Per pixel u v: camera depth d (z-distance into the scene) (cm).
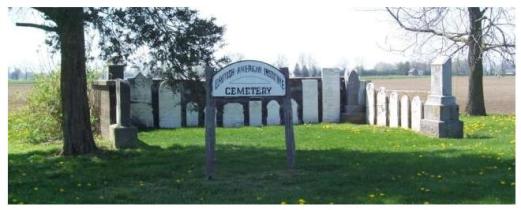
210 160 1125
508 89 4434
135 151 1445
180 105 2178
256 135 1825
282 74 1177
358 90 2306
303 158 1304
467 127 1911
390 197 953
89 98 1914
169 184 1087
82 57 1404
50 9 1307
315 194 986
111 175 1170
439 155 1316
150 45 1477
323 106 2331
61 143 1691
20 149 1566
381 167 1184
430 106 1730
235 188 1040
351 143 1590
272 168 1199
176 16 1479
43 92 1791
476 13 2411
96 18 1407
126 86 1529
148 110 2153
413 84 4341
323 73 2330
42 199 987
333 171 1160
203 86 1563
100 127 1808
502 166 1179
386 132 1858
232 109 2214
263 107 2252
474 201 920
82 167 1260
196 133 1917
